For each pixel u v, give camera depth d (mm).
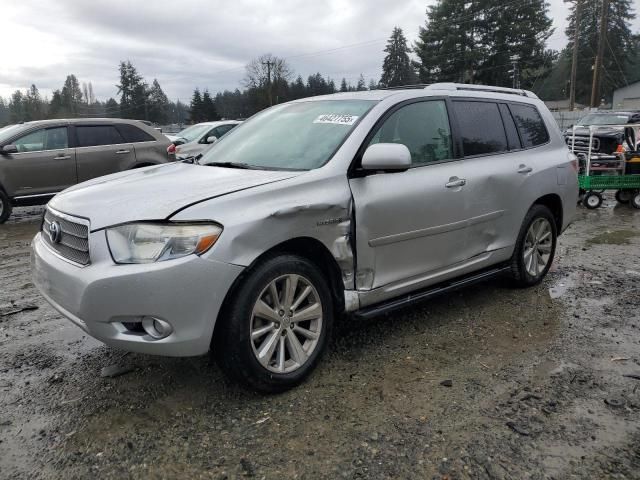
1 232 8586
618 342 3887
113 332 2830
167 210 2834
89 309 2814
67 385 3344
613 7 60688
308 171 3389
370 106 3844
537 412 2971
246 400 3129
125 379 3406
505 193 4488
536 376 3385
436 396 3148
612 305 4652
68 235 3125
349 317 3529
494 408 3016
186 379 3385
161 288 2725
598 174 10414
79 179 9719
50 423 2928
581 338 3961
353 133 3602
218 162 3957
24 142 9320
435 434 2775
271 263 3047
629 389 3213
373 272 3562
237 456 2627
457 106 4328
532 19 49844
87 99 100562
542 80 54406
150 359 3686
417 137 3945
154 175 3688
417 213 3748
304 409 3027
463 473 2477
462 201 4082
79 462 2600
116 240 2838
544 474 2471
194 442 2738
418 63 54562
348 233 3383
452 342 3906
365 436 2766
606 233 7906
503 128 4699
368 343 3893
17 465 2582
